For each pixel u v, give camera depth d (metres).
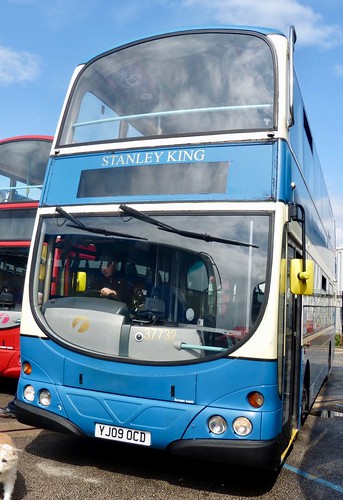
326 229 10.33
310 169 7.39
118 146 5.30
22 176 8.12
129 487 4.62
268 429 4.16
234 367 4.27
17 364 7.32
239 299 4.43
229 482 4.89
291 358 5.47
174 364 4.43
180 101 5.33
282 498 4.59
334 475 5.32
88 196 5.28
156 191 4.98
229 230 4.62
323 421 8.07
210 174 4.83
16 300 7.51
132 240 4.96
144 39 5.90
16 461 3.96
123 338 4.67
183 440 4.30
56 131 5.80
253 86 5.10
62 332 4.94
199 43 5.59
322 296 9.20
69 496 4.33
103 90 5.80
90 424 4.62
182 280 4.69
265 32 5.39
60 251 5.26
